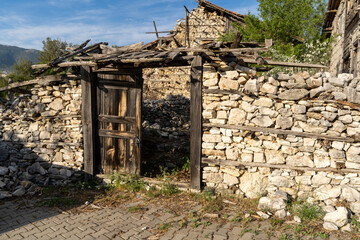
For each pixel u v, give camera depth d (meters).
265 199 4.82
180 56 5.53
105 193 5.89
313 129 4.89
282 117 5.03
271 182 5.12
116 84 6.20
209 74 5.39
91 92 6.18
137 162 6.24
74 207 5.24
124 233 4.18
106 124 6.37
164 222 4.49
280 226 4.16
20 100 6.68
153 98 15.64
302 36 11.20
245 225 4.22
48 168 6.55
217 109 5.39
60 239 4.02
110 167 6.44
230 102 5.29
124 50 6.28
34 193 5.95
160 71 15.72
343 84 4.78
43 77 6.36
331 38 11.27
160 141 9.64
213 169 5.53
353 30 8.52
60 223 4.57
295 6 10.99
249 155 5.26
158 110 12.09
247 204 5.00
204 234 4.01
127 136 6.24
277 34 11.07
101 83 6.28
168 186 5.76
